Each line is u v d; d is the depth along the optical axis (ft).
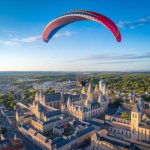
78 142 552.82
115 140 490.49
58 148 499.51
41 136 559.38
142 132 576.20
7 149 495.41
